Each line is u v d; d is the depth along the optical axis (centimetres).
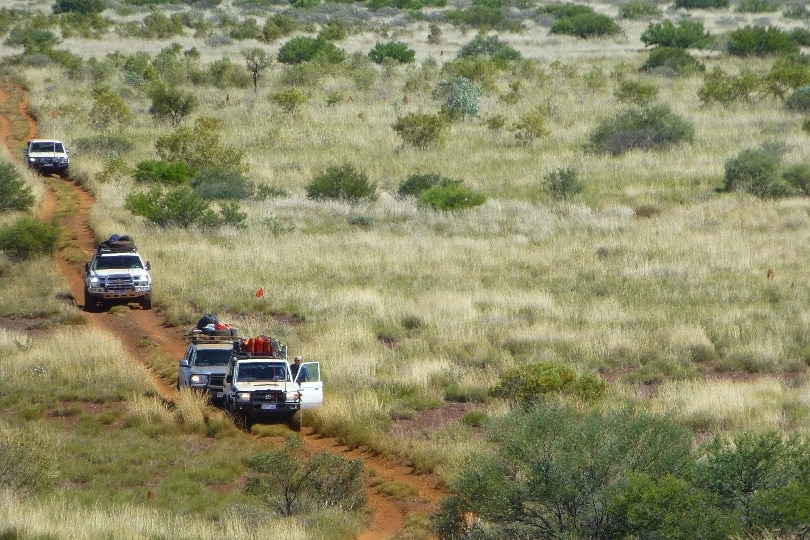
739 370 6169
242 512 4019
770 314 7031
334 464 4291
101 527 3625
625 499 3106
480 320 7075
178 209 10119
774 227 9694
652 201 10944
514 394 5453
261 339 5481
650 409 5109
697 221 9944
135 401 5556
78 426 5225
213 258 8900
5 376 5941
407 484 4484
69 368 6100
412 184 11469
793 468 3291
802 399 5369
